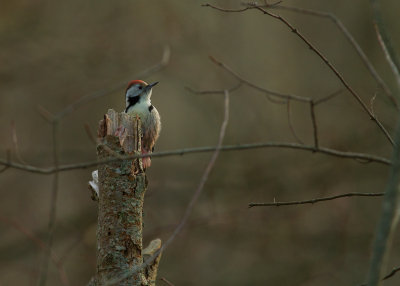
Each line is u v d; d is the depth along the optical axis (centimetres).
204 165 1474
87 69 1648
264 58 1773
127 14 1719
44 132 1834
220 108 1616
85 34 1678
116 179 621
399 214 464
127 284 603
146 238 1223
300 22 1822
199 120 1767
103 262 612
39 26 1669
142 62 1681
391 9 1717
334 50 1758
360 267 1339
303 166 1466
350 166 1431
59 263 800
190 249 1435
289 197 1426
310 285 1331
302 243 1397
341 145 1420
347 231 1405
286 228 1415
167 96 2038
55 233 1417
